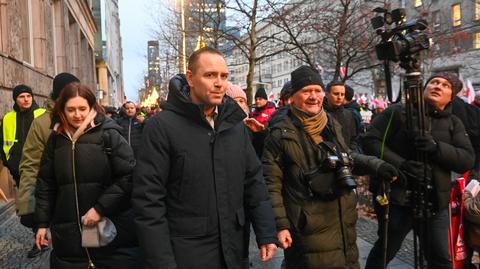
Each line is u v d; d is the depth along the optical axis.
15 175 6.34
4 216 7.93
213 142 2.55
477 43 33.56
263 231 2.70
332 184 2.99
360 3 13.02
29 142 3.83
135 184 2.50
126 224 3.07
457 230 3.65
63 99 3.00
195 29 16.95
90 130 3.03
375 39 10.92
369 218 6.95
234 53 21.48
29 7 13.68
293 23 13.00
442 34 14.69
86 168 2.98
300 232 3.05
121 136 3.13
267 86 42.78
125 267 3.07
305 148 3.09
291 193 3.11
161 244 2.40
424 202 3.38
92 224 2.94
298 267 3.10
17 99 6.30
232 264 2.55
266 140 3.20
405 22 3.27
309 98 3.12
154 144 2.50
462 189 3.62
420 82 3.26
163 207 2.49
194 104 2.50
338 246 3.04
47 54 16.09
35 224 3.10
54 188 3.10
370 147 3.72
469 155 3.52
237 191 2.61
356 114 6.80
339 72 11.17
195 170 2.48
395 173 3.13
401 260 4.97
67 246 3.00
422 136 3.27
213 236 2.51
